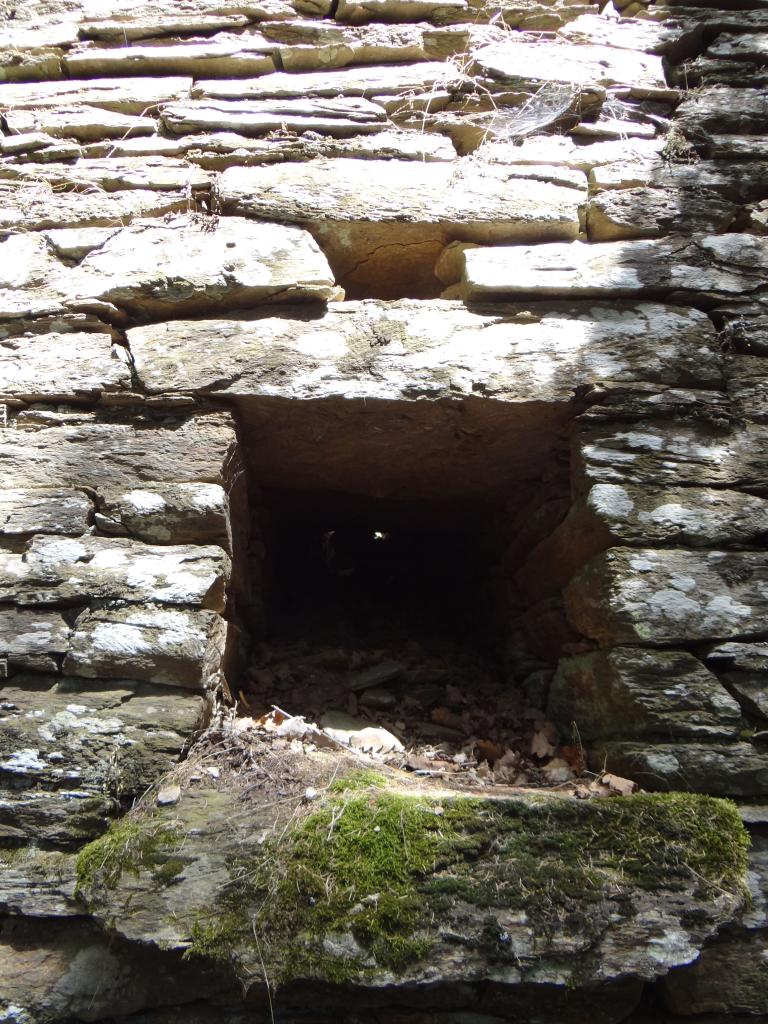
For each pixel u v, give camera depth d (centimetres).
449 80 306
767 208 291
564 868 193
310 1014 192
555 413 257
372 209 275
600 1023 195
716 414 253
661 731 221
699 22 331
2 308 258
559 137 302
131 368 253
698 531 239
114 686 216
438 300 267
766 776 215
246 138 294
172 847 193
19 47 314
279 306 263
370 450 282
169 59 312
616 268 272
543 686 277
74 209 278
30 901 192
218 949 182
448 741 268
